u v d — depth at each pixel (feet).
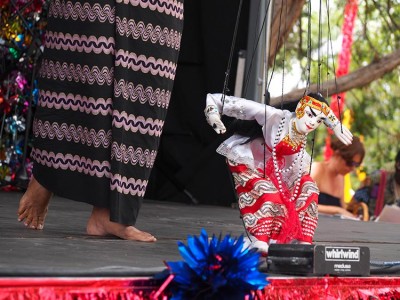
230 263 10.68
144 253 13.71
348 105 55.88
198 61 32.24
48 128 16.08
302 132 14.66
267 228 14.49
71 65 15.85
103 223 16.06
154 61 15.90
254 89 29.04
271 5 29.25
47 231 16.26
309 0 15.39
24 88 30.60
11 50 30.32
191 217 23.93
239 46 31.58
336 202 33.30
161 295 10.73
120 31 15.56
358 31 53.06
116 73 15.58
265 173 14.79
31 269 10.16
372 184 36.11
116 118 15.58
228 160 14.98
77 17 15.75
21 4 30.17
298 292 11.96
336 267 12.37
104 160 15.66
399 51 44.52
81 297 10.19
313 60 49.65
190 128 32.42
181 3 16.39
